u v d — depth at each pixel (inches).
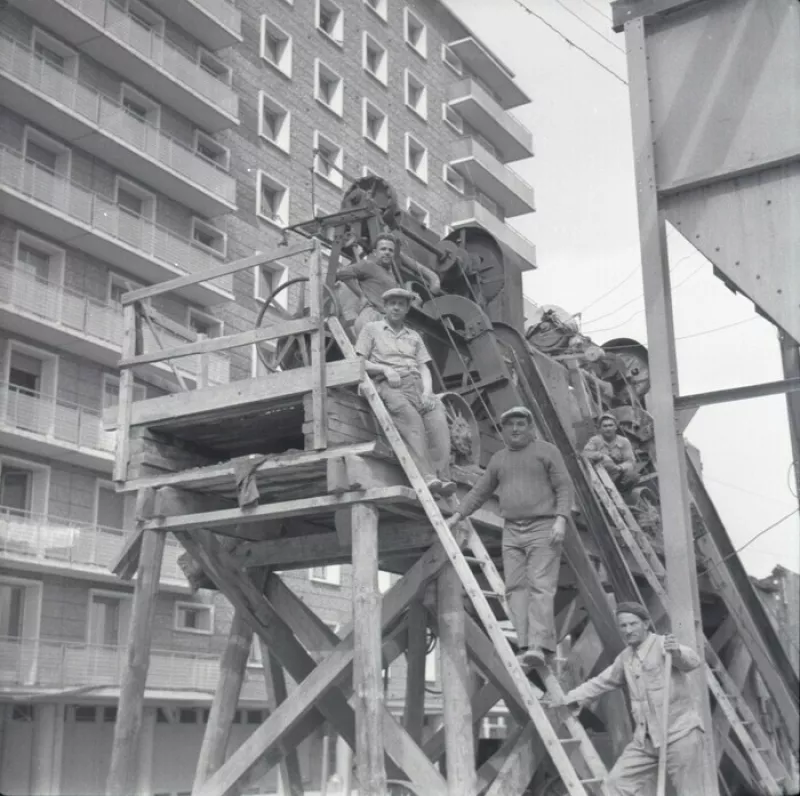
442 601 380.5
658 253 392.2
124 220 1214.3
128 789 360.8
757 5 392.2
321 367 350.6
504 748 413.7
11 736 1003.3
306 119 1470.2
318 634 426.0
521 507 363.9
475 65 1642.5
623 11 413.1
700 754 335.3
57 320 1146.7
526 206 1601.9
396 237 494.0
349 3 1533.0
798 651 704.4
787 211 377.7
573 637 647.1
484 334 519.2
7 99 1139.3
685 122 398.0
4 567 1052.5
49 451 1115.9
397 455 348.2
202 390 375.2
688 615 363.3
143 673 373.4
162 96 1312.7
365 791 322.0
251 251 1387.8
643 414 705.0
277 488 396.8
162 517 383.6
